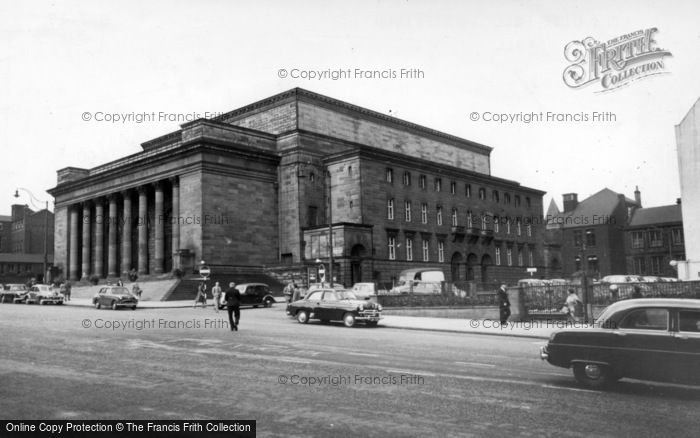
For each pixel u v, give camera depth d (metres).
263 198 62.41
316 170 63.53
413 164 66.00
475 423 8.98
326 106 68.62
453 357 16.47
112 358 15.77
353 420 9.14
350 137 70.94
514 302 30.33
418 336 23.19
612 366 11.74
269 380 12.52
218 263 57.38
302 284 56.25
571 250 92.50
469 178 74.06
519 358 16.33
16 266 105.75
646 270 90.88
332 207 62.09
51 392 11.16
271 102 68.19
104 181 70.62
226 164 59.44
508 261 78.44
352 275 56.47
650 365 11.39
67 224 77.19
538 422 9.05
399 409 9.89
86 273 71.88
